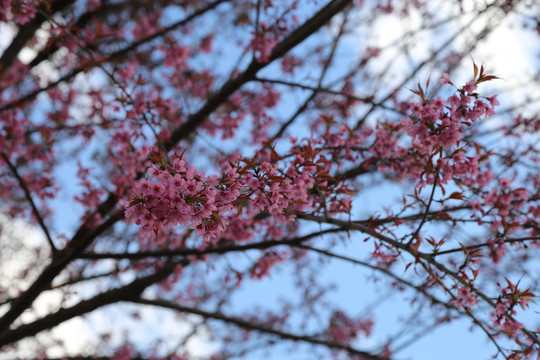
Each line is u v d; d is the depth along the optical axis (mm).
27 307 5742
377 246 3855
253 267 5227
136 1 6980
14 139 5586
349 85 6699
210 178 2666
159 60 6887
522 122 5320
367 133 4570
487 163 4906
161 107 4797
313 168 3451
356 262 4371
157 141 4699
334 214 4141
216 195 2719
